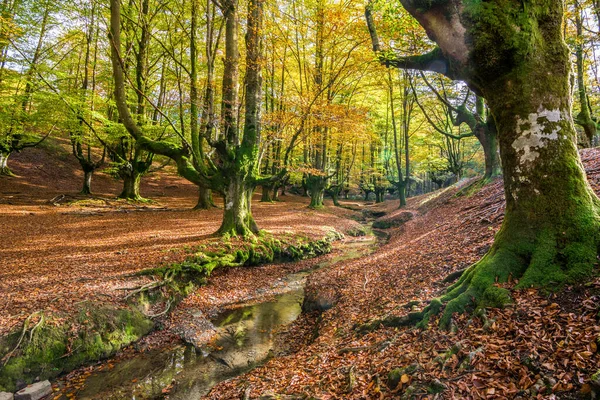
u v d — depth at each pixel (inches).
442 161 1402.6
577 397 104.7
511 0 160.6
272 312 375.6
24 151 1131.3
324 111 554.6
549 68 166.9
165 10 711.7
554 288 155.6
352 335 240.1
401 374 147.6
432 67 227.5
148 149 481.1
